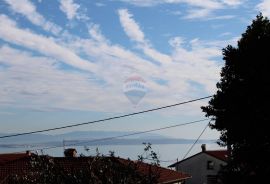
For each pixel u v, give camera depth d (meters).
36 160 11.63
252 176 23.16
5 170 28.61
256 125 23.00
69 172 11.41
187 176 40.34
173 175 36.88
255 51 24.00
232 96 24.02
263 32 24.78
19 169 28.91
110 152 12.07
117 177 11.36
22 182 11.36
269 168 22.81
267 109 23.03
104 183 11.23
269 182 22.77
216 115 24.77
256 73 23.53
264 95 23.27
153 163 12.04
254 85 23.48
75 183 11.12
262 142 22.98
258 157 22.88
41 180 11.23
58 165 11.59
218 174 24.88
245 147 23.28
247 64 24.16
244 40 24.98
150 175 11.83
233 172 23.72
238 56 24.50
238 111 23.77
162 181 31.81
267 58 23.59
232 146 24.20
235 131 23.62
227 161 24.14
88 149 12.02
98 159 11.53
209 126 25.28
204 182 60.91
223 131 24.88
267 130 22.86
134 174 11.60
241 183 23.33
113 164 11.54
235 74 24.86
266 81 23.30
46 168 11.34
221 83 25.41
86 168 11.27
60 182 11.20
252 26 25.31
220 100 24.52
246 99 23.58
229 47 25.30
